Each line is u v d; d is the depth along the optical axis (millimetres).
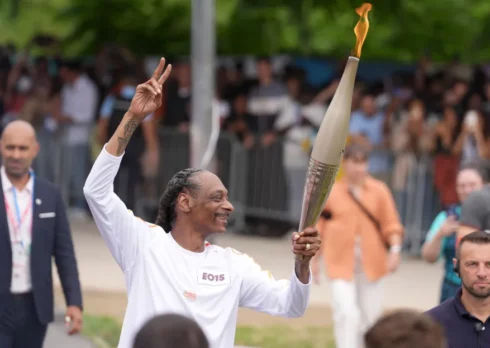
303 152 31594
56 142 33688
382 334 7426
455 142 30781
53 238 15766
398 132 31219
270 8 34719
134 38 36781
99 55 33750
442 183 30719
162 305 10992
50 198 15688
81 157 33656
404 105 32062
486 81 31797
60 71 34281
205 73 22250
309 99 32031
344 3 33906
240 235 32469
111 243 11273
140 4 35625
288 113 31875
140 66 33031
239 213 32375
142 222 11430
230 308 11250
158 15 35625
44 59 35000
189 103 32281
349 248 19906
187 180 11367
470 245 12688
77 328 16016
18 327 15281
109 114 30906
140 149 31219
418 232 31000
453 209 18328
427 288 27094
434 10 36719
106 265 27875
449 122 30922
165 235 11383
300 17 34906
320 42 36938
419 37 37281
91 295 24906
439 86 32281
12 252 15227
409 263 30500
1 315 15133
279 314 11484
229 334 11273
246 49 35969
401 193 31047
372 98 31266
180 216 11422
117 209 11211
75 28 36938
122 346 11094
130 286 11266
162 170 31922
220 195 11367
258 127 32094
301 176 31812
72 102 33688
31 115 33812
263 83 32188
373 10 34250
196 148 22172
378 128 31344
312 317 24094
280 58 34875
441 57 37938
